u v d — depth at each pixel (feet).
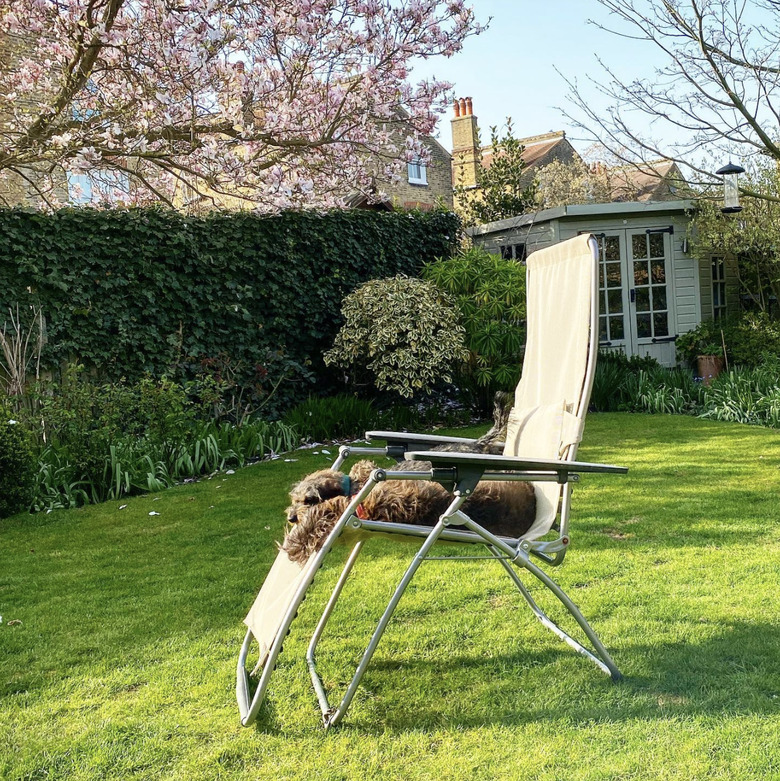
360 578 10.83
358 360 26.48
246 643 8.30
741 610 8.79
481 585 10.26
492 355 26.40
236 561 12.19
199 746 6.61
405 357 24.64
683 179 31.73
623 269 35.19
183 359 24.32
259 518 14.88
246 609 9.96
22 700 7.64
